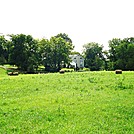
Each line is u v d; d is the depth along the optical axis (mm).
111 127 12094
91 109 15859
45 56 98875
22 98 20438
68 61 102375
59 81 29906
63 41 100688
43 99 19781
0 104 18172
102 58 130625
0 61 104062
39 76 36812
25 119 13812
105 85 26344
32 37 90375
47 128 12164
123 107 16312
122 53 94875
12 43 88750
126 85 25969
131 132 11312
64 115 14531
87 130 11703
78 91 23172
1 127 12445
